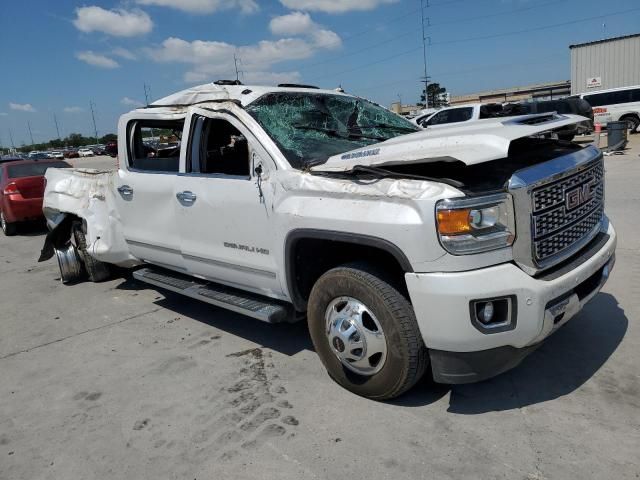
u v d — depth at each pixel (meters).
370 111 4.75
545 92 52.41
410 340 2.93
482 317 2.71
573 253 3.06
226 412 3.31
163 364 4.09
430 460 2.69
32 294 6.45
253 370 3.85
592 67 29.41
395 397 3.18
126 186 4.99
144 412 3.40
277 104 4.05
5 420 3.46
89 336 4.83
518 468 2.57
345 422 3.08
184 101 4.44
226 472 2.74
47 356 4.46
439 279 2.68
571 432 2.81
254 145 3.65
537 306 2.72
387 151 3.13
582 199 3.15
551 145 3.55
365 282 3.02
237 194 3.76
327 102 4.46
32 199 10.77
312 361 3.92
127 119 4.95
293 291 3.56
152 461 2.89
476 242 2.64
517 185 2.71
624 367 3.40
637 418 2.88
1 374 4.18
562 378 3.35
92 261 6.47
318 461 2.75
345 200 3.07
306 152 3.63
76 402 3.61
